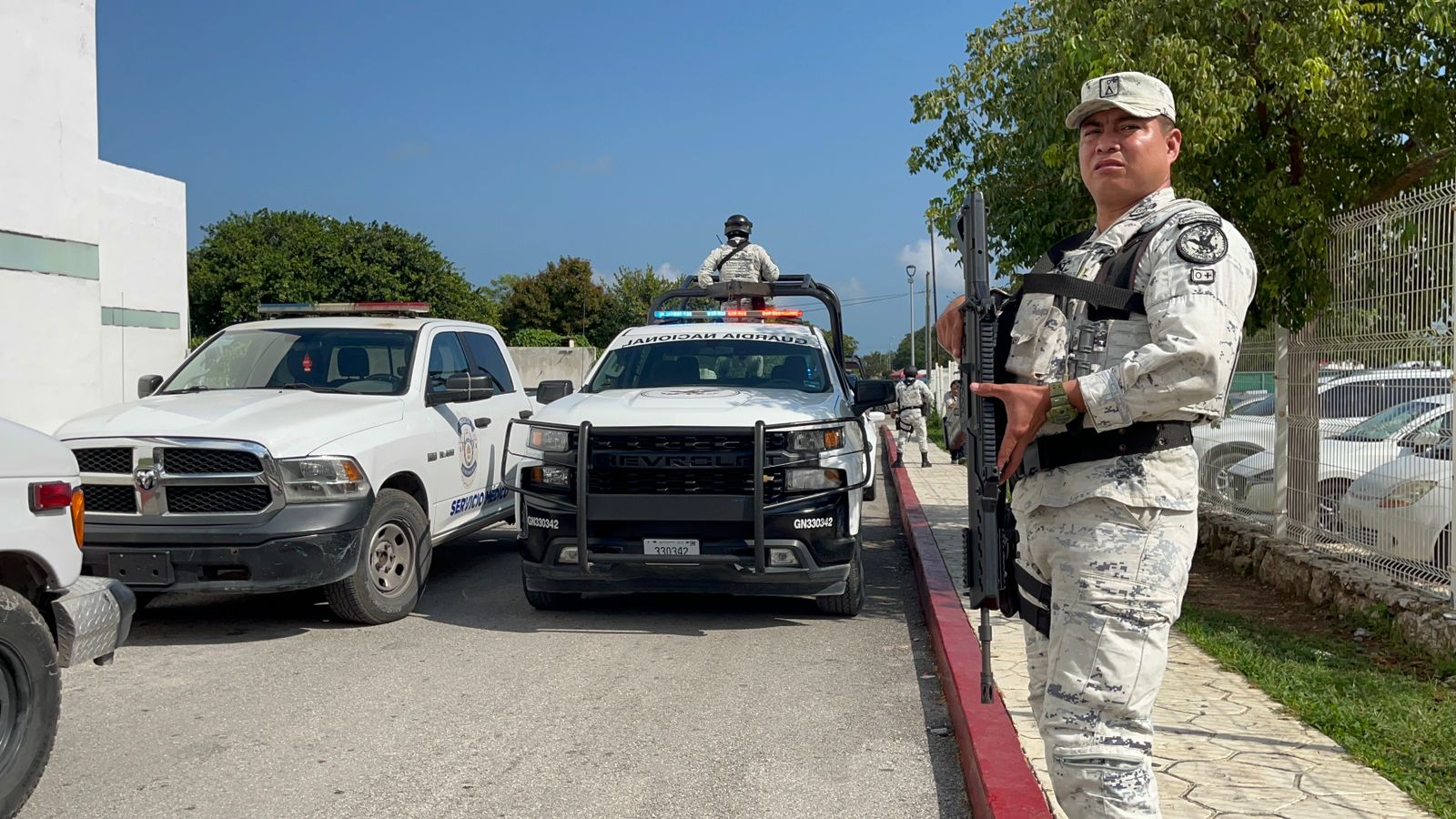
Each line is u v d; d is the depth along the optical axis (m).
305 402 7.70
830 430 7.24
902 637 7.21
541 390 8.86
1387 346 6.68
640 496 7.03
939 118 9.98
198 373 8.58
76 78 14.11
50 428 13.82
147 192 23.11
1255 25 7.27
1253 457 9.02
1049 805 3.80
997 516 2.92
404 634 7.19
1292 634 6.57
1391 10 7.75
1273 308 7.73
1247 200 7.84
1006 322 3.03
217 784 4.52
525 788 4.47
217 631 7.29
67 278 14.02
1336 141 7.78
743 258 11.51
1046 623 2.86
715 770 4.71
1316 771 4.11
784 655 6.68
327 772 4.65
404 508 7.66
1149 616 2.62
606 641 7.03
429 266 47.69
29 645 4.07
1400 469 6.57
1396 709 4.87
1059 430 2.71
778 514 7.00
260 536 6.68
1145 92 2.83
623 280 72.94
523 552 7.44
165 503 6.75
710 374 8.62
